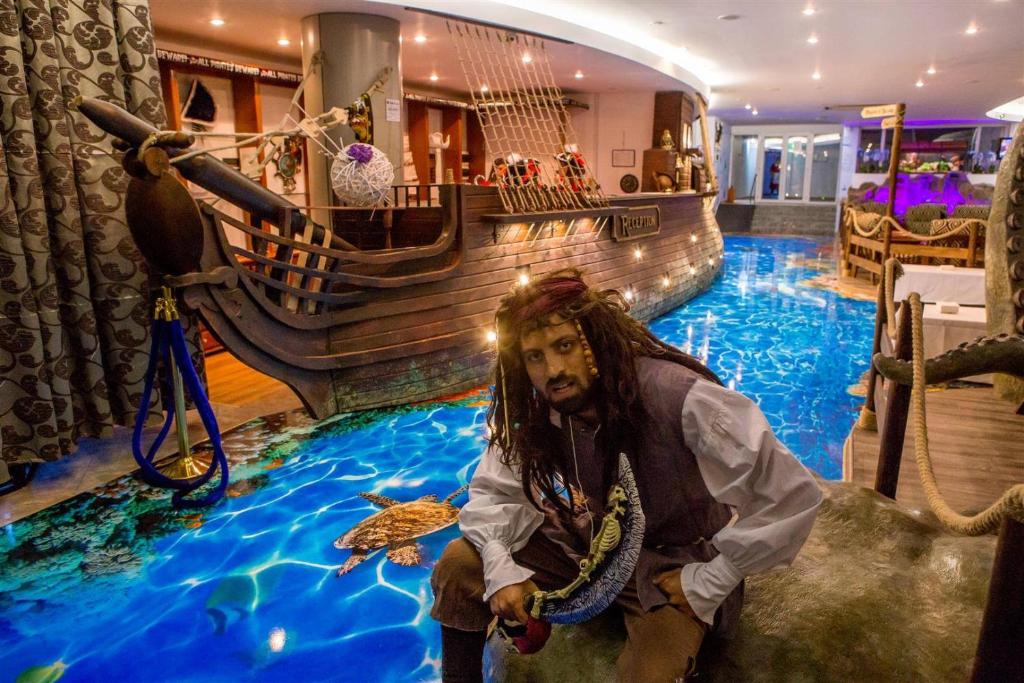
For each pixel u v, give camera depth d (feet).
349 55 21.09
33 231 12.32
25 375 12.50
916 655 5.66
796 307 30.68
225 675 7.97
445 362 17.95
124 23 13.29
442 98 38.29
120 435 15.01
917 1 24.56
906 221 37.35
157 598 9.43
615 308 4.92
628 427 4.79
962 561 6.74
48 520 11.55
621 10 26.27
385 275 16.34
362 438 15.08
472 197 17.93
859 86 44.78
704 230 36.68
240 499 12.26
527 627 5.27
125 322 13.83
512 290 5.06
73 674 8.02
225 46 25.34
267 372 14.69
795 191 79.25
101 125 11.30
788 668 5.54
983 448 11.64
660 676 4.80
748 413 4.61
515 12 23.98
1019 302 8.91
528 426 5.29
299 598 9.39
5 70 11.81
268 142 16.46
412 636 8.60
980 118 66.54
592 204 23.67
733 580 4.77
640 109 40.98
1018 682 4.48
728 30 29.40
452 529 11.16
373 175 16.17
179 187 11.93
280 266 14.38
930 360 7.78
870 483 10.92
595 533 5.36
